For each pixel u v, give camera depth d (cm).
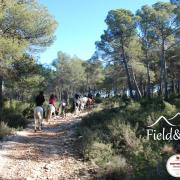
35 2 2973
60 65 10206
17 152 1543
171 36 5569
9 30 2781
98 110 2731
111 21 5631
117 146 1528
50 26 2991
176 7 5331
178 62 6238
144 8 5606
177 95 3472
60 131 2178
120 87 7956
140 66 5962
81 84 10394
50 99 2820
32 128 2356
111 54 5888
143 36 5872
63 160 1424
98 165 1321
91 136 1614
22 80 3019
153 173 1048
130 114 1986
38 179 1195
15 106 3278
